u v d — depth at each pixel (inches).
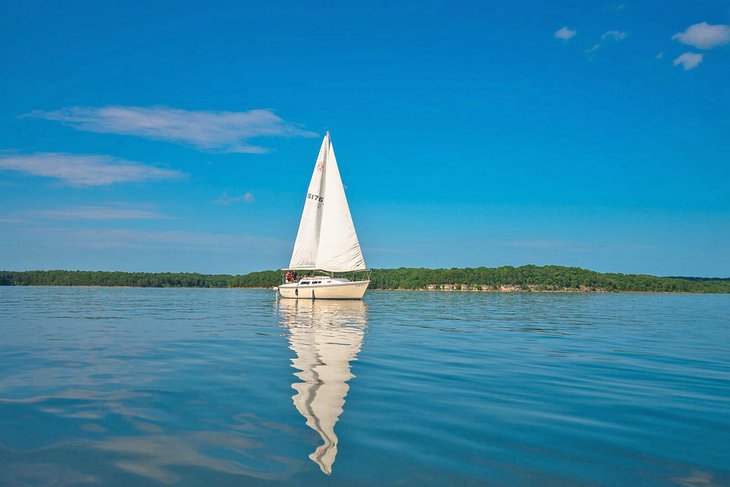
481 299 2394.2
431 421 274.5
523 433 255.8
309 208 1695.4
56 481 188.2
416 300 2180.1
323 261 1657.2
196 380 372.8
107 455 216.1
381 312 1235.9
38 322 838.5
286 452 222.5
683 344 655.1
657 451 231.1
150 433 246.2
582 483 194.4
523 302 2075.5
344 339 650.2
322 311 1234.6
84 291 2842.0
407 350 558.3
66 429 251.1
